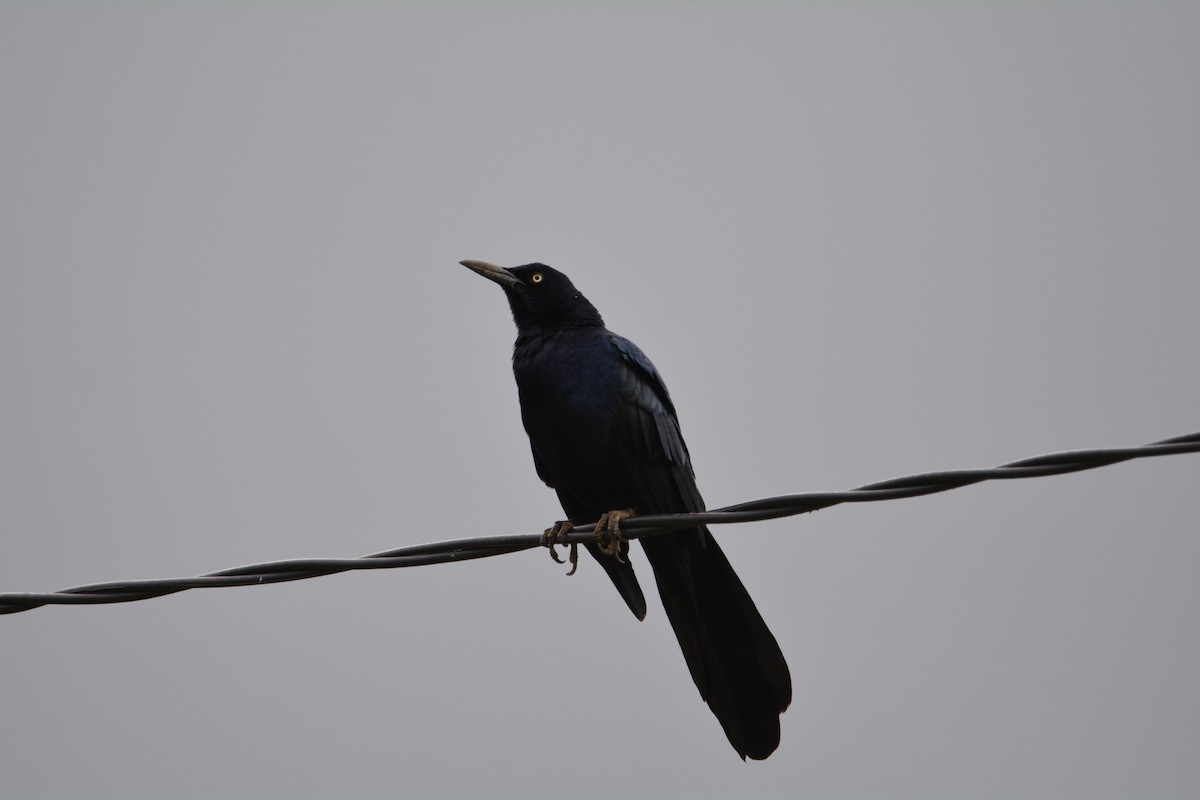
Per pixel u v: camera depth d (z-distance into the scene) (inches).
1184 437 305.0
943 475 328.2
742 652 457.1
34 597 350.0
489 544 364.5
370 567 361.7
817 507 349.1
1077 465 314.2
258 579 356.2
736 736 455.2
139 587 352.5
